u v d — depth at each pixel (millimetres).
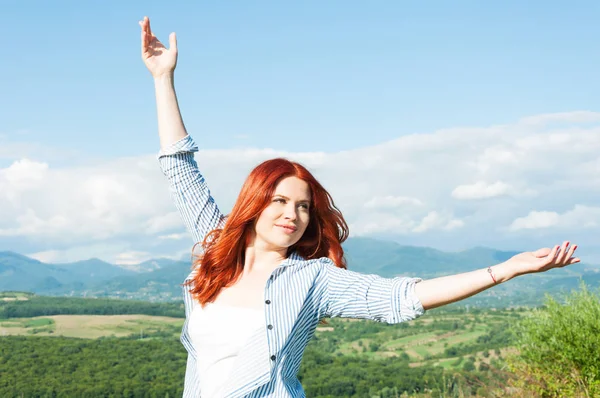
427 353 88438
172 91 2842
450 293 1924
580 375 8844
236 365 2184
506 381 9602
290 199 2293
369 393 51875
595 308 8836
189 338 2367
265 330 2188
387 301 2045
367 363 66938
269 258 2373
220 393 2209
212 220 2670
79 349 88000
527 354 9195
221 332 2242
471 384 9852
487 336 96750
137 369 76125
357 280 2172
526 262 1807
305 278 2232
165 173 2770
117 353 85500
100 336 136750
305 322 2217
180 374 74188
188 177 2736
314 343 108375
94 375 73062
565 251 1750
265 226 2301
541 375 9258
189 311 2367
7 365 77000
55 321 161875
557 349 8828
